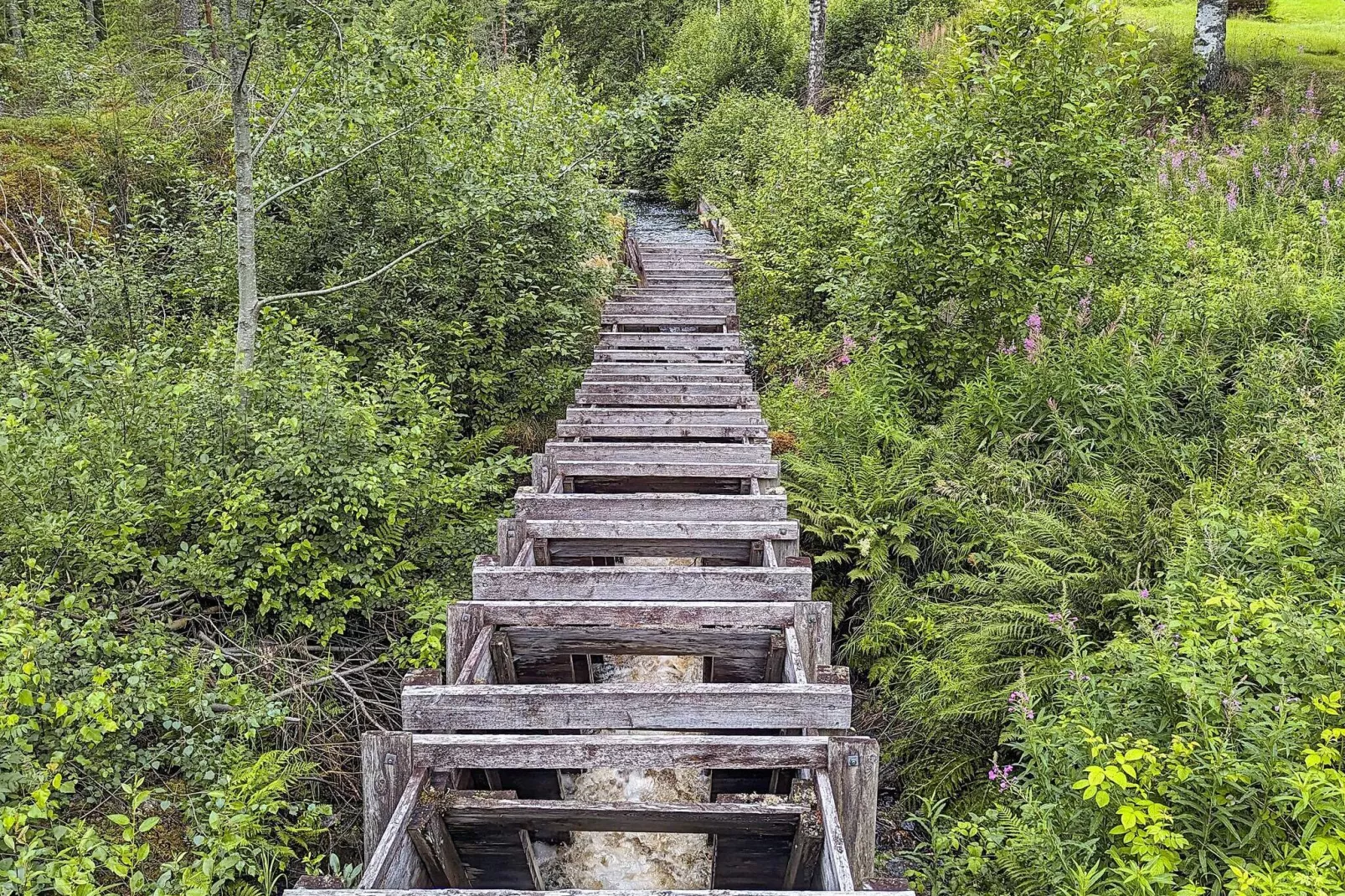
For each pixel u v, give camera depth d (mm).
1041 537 4930
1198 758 2625
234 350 5828
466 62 8477
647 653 4289
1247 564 3881
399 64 6414
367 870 2652
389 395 6555
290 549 4715
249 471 4797
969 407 6344
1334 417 5051
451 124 8023
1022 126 6723
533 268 8797
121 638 4117
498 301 8219
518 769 3219
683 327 11289
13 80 11852
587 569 4523
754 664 4266
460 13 8484
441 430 6805
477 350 8344
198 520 4809
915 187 7027
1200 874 2613
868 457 6074
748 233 13523
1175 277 7516
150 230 8367
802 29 26547
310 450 4910
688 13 31359
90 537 4242
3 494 4078
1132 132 7547
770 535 5387
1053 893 2953
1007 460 5770
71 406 4867
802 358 9656
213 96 9516
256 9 5488
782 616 4219
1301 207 9266
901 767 4637
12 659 2906
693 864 3953
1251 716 2686
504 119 8602
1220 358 6184
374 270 7773
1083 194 6590
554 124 9297
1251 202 9500
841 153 12031
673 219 22203
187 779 3594
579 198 9156
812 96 20016
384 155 7820
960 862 3502
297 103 7277
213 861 3039
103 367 5184
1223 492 4688
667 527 5441
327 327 7641
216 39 5281
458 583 5383
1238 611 3092
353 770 4164
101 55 10328
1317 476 4391
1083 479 5586
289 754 3719
